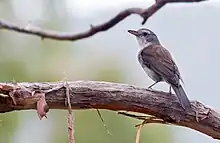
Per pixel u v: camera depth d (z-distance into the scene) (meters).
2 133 10.09
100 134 9.91
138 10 5.80
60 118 10.32
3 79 10.83
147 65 7.80
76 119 9.88
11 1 11.53
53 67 11.14
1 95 5.11
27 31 6.32
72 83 5.33
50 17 11.83
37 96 5.19
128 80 10.47
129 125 9.96
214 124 5.76
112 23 6.10
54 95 5.23
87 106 5.38
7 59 11.10
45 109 5.18
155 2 5.68
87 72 10.89
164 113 5.61
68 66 11.14
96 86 5.37
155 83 7.68
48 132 10.34
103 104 5.40
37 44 11.38
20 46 11.35
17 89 5.14
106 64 10.88
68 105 5.25
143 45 8.48
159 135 10.14
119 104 5.45
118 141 9.91
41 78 10.95
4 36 11.26
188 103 5.67
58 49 11.39
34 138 10.27
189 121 5.72
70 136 5.12
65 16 11.87
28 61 11.16
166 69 7.49
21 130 10.23
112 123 9.93
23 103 5.18
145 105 5.54
